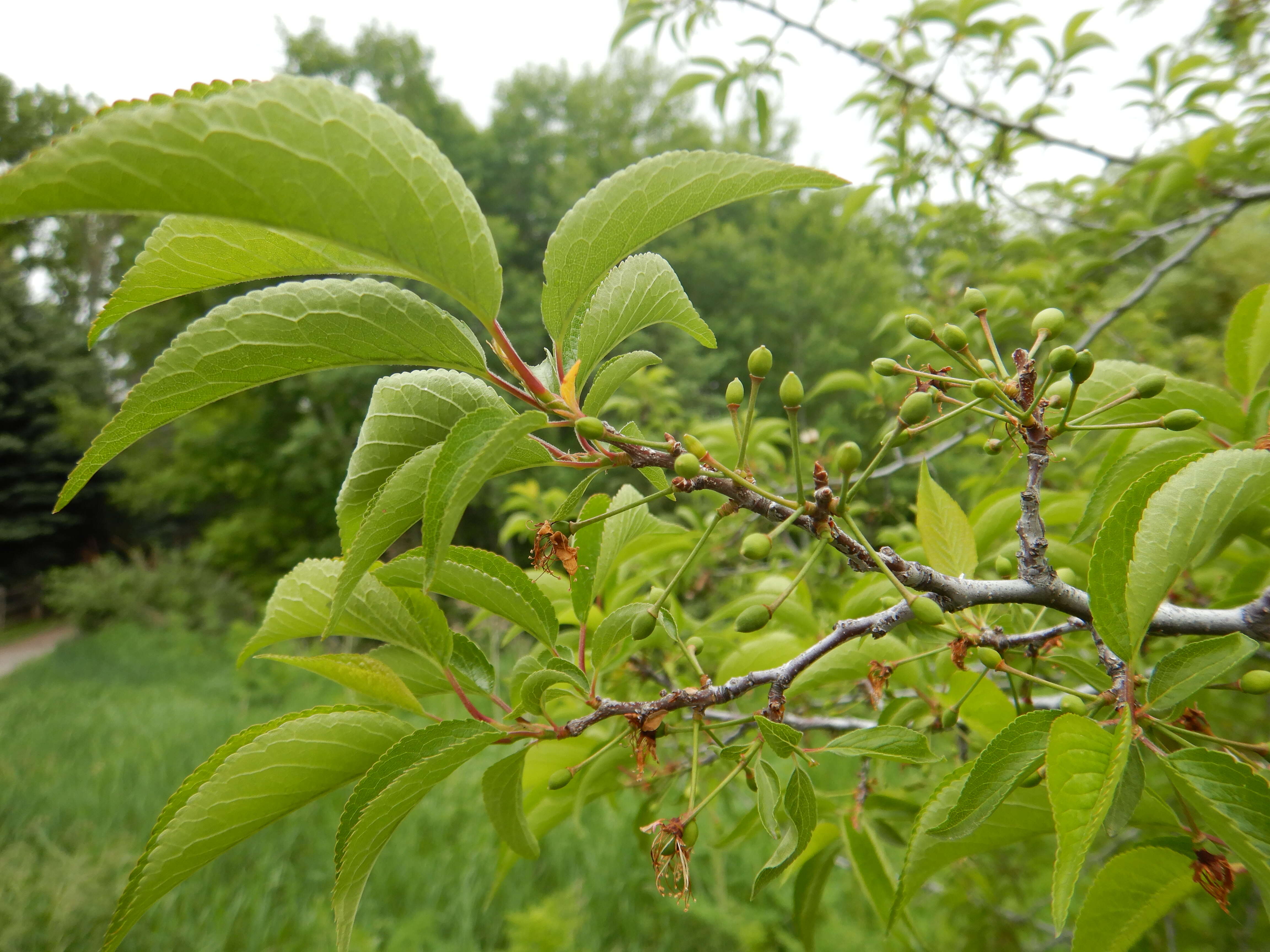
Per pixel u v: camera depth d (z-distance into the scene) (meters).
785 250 5.68
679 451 0.25
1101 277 1.02
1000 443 0.27
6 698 2.84
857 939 1.00
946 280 1.05
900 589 0.24
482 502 4.10
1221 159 0.67
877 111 0.98
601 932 1.21
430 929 1.16
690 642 0.32
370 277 0.26
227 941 1.19
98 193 0.18
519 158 6.03
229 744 0.27
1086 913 0.26
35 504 6.27
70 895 1.17
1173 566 0.23
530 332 4.33
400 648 0.31
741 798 0.72
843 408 3.66
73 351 6.92
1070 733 0.22
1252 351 0.33
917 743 0.25
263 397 4.61
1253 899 0.52
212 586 4.68
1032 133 0.82
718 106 0.94
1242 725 0.56
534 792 0.42
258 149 0.19
